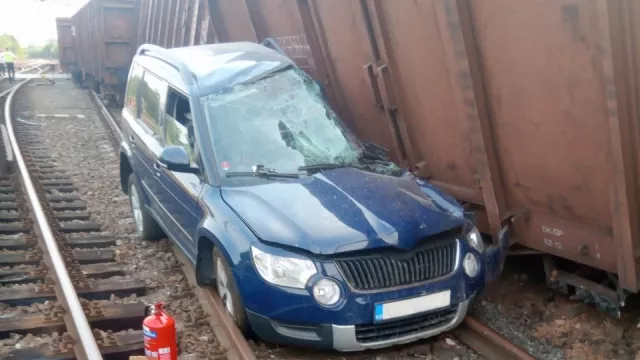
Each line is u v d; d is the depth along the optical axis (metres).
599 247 4.75
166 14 12.76
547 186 4.96
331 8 6.40
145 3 15.51
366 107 6.75
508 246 5.41
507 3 4.43
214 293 5.34
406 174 5.45
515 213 5.39
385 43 5.85
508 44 4.59
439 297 4.46
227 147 5.29
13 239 6.98
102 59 20.03
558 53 4.24
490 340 4.82
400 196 4.84
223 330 4.88
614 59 3.81
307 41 7.05
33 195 8.32
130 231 7.71
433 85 5.51
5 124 14.55
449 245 4.66
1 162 10.17
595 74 4.05
